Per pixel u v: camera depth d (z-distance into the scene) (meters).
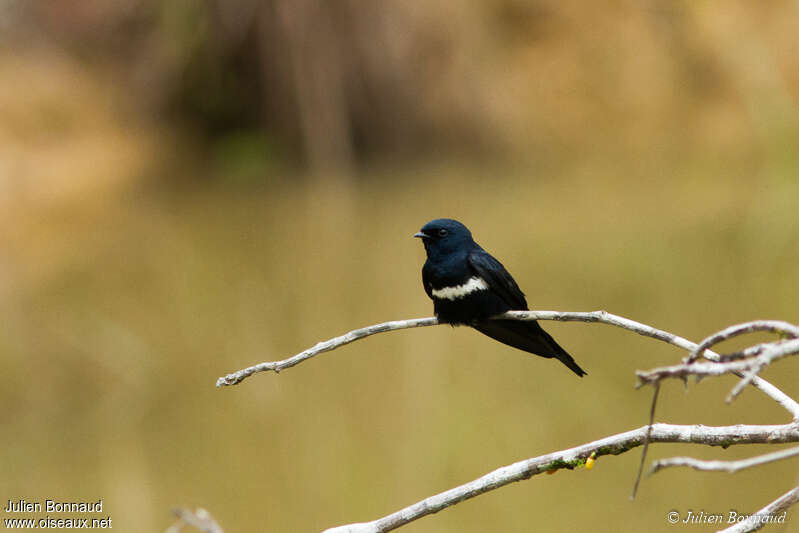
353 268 15.41
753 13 21.31
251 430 11.21
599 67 21.73
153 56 21.64
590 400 11.43
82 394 12.16
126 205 19.27
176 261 16.25
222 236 17.23
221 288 14.99
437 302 6.81
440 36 20.33
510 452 10.62
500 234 15.98
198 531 9.38
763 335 12.32
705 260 14.34
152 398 11.95
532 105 21.27
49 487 10.05
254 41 20.30
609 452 4.00
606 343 12.63
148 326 13.77
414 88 20.30
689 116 20.75
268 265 15.69
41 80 22.56
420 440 10.84
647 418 10.94
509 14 22.19
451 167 20.11
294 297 14.43
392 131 20.42
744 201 16.36
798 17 20.83
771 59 20.27
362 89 20.30
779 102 19.27
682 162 19.19
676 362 12.01
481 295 6.59
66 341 13.34
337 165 20.22
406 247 16.05
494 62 21.03
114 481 10.15
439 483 10.30
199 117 21.52
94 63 23.05
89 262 16.53
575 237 15.64
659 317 12.91
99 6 22.84
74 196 19.48
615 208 17.05
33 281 15.90
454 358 12.57
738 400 10.56
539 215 16.88
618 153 20.20
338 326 13.49
